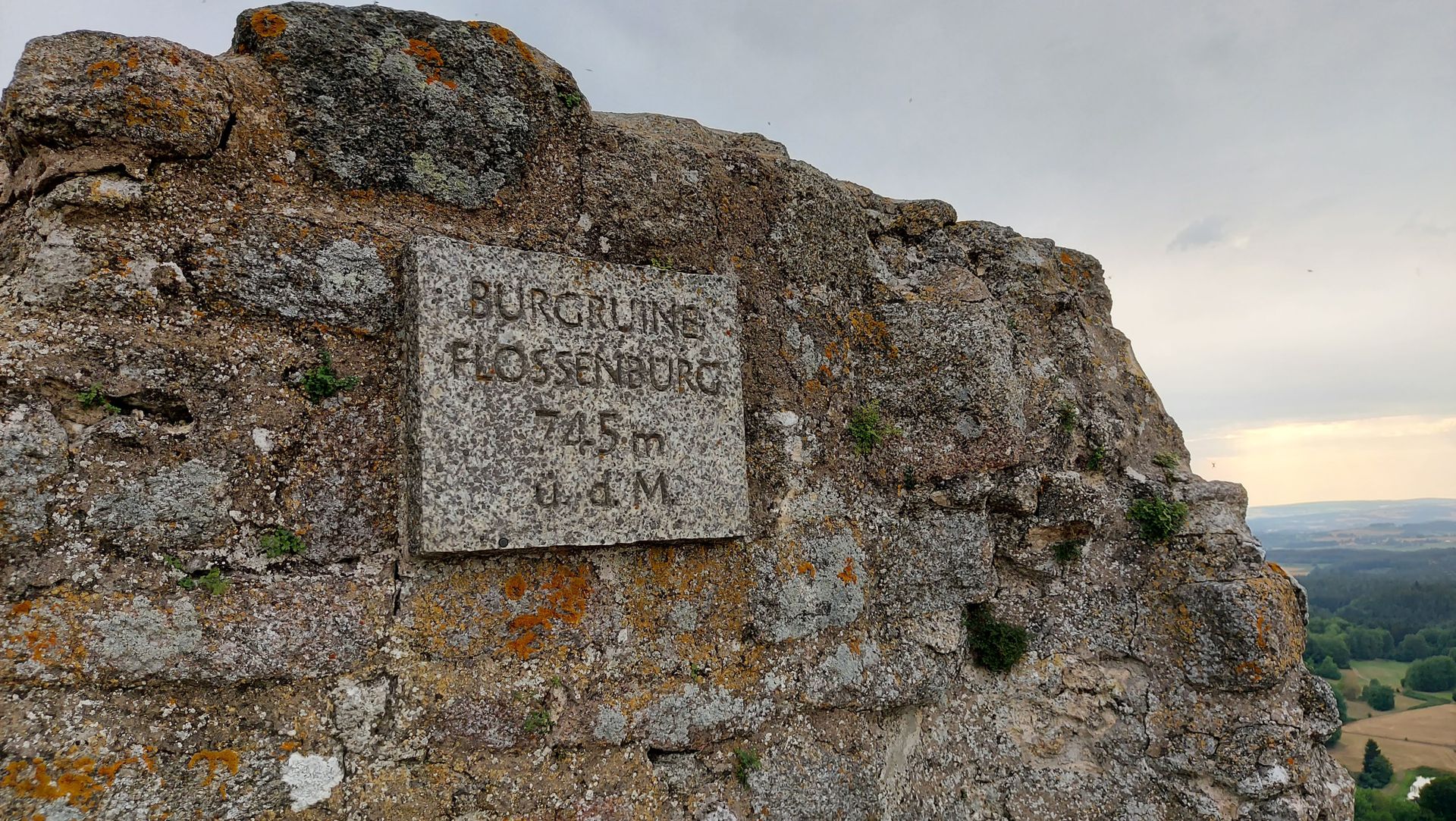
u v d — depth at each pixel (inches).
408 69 86.1
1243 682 123.2
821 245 116.5
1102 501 133.8
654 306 93.0
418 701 78.7
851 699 107.1
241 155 78.4
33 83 70.6
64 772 64.5
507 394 82.0
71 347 69.4
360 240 82.0
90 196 71.1
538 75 93.5
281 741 72.7
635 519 87.4
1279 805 121.0
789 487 107.0
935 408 123.6
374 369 81.5
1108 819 124.0
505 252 84.7
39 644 65.1
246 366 75.9
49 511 67.0
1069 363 141.3
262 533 74.5
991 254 140.6
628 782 88.4
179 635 69.7
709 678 95.8
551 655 86.0
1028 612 129.6
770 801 97.2
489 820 80.2
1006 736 126.6
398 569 79.7
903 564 118.3
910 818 113.3
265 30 81.2
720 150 109.9
